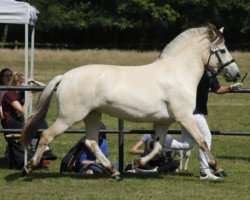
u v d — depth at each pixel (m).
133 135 17.83
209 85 11.39
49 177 11.40
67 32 75.75
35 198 9.73
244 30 76.25
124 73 10.76
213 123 20.25
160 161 12.12
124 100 10.58
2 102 12.91
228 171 12.44
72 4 73.25
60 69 41.91
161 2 75.00
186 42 11.10
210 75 11.32
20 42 70.19
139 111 10.69
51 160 13.07
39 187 10.53
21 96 13.91
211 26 11.10
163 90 10.73
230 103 25.92
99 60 47.50
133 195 9.92
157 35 77.94
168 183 10.93
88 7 73.19
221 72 11.20
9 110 12.86
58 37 75.56
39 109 10.85
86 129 11.12
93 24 73.19
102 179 11.18
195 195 10.00
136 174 11.77
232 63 11.13
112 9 74.31
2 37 70.94
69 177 11.41
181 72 10.90
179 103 10.74
